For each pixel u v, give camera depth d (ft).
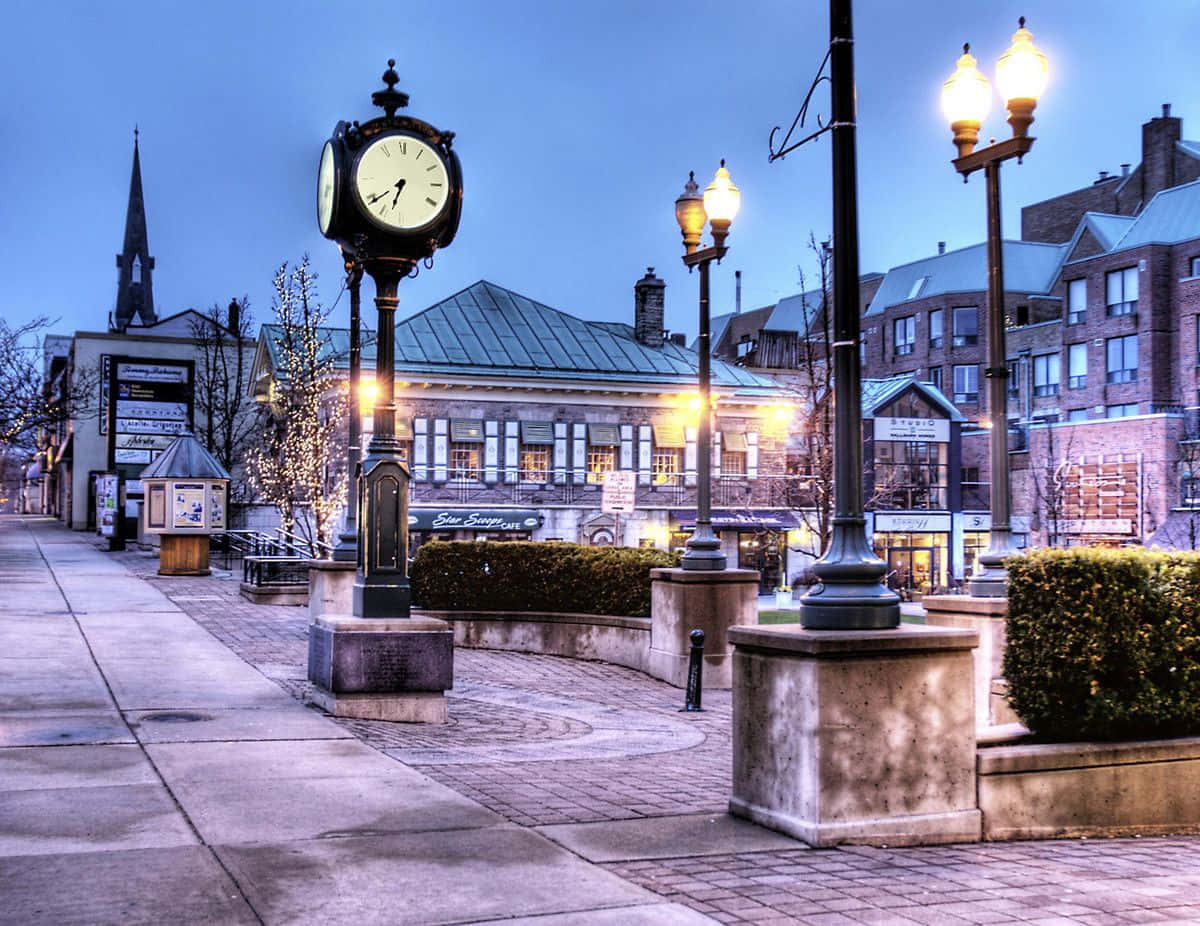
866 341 262.67
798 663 23.54
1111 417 199.11
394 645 38.60
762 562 166.71
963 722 24.36
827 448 110.11
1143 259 193.06
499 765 31.19
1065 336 209.15
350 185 38.68
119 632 59.36
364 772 28.43
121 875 19.25
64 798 24.72
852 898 19.25
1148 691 26.63
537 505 156.87
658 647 58.23
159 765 28.50
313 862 20.35
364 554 39.52
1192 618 27.37
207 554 102.94
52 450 270.67
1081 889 20.25
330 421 130.41
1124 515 171.73
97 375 203.00
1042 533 183.73
